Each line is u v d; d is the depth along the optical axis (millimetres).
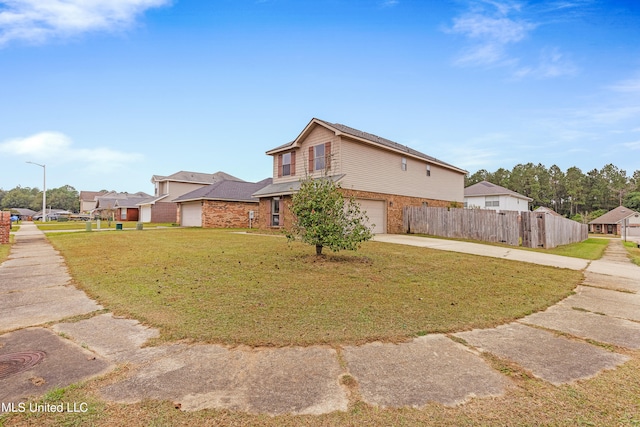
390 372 2713
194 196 25047
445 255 9578
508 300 5074
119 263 7562
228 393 2357
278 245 10938
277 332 3508
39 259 8539
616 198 65688
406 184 19703
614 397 2369
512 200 34719
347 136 15852
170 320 3855
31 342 3273
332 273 6527
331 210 7953
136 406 2180
